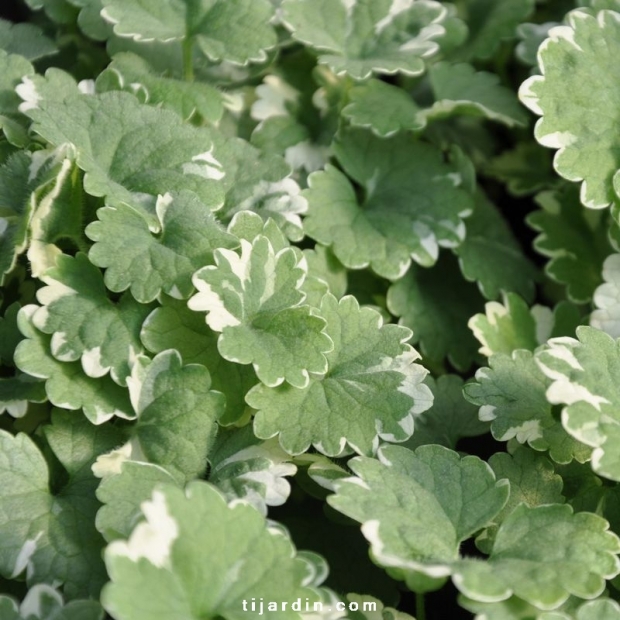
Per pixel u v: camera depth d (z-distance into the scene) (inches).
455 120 16.8
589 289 15.4
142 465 12.9
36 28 15.2
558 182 16.3
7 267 13.3
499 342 14.8
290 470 13.3
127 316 13.4
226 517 12.4
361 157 15.4
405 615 13.2
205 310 13.2
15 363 13.2
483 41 16.4
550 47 14.5
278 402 13.4
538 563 12.5
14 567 12.7
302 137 15.5
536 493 13.4
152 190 13.6
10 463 13.0
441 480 13.0
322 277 14.6
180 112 14.5
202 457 13.2
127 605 11.9
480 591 12.3
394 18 15.2
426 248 15.0
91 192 13.3
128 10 14.5
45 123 13.6
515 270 15.6
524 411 13.6
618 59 14.6
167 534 12.2
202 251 13.4
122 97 13.9
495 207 16.2
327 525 14.0
